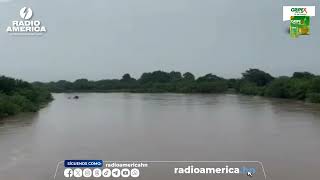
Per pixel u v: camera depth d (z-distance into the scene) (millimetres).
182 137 32719
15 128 38969
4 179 20188
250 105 68250
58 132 35719
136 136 33250
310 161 23656
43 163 23281
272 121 43906
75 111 59125
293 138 32281
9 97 57250
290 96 85312
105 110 60750
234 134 34594
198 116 50062
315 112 54062
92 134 34562
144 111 58188
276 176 20578
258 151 26547
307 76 88688
